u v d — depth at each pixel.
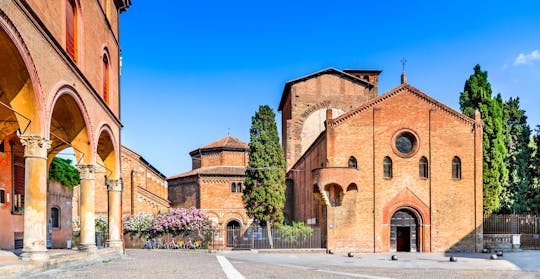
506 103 54.69
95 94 22.44
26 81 14.66
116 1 29.50
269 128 49.59
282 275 19.52
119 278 15.53
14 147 25.45
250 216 48.66
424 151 41.34
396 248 40.44
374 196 40.22
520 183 50.12
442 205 40.84
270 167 48.31
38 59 15.03
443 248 40.44
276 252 39.47
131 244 50.06
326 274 21.23
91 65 22.86
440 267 28.12
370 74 66.19
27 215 15.28
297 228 42.09
